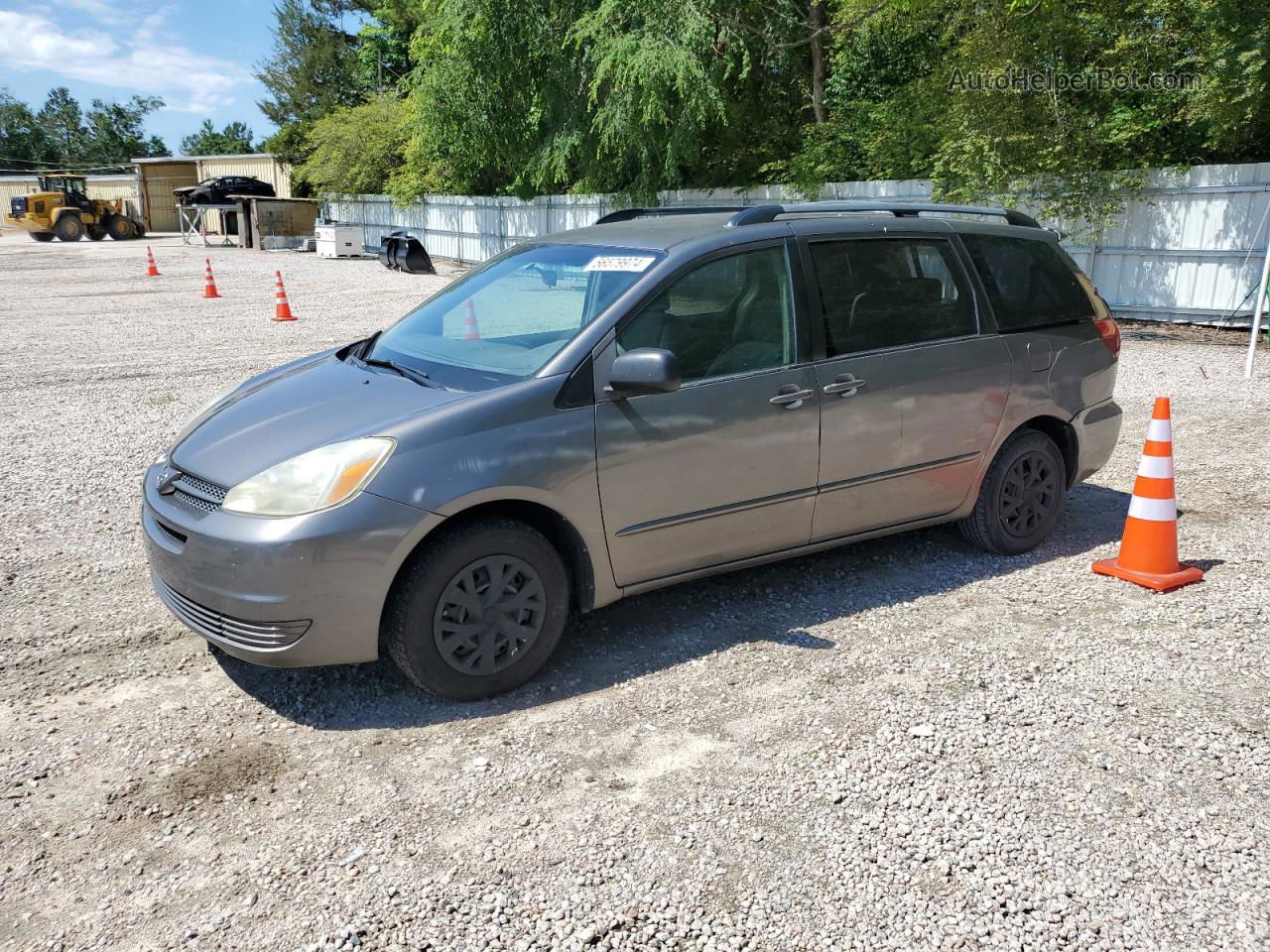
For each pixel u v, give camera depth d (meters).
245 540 3.31
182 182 52.12
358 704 3.66
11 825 2.95
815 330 4.26
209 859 2.79
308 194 46.44
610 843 2.84
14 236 47.91
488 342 4.04
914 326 4.56
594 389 3.72
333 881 2.70
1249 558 5.04
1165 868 2.72
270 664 3.41
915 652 4.04
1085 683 3.76
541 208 24.20
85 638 4.22
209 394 9.48
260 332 13.70
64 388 9.82
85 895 2.65
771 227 4.29
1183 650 4.03
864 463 4.41
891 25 16.64
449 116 20.77
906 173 16.08
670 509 3.92
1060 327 5.07
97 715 3.59
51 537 5.48
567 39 17.69
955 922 2.52
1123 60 12.96
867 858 2.77
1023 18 12.79
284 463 3.45
